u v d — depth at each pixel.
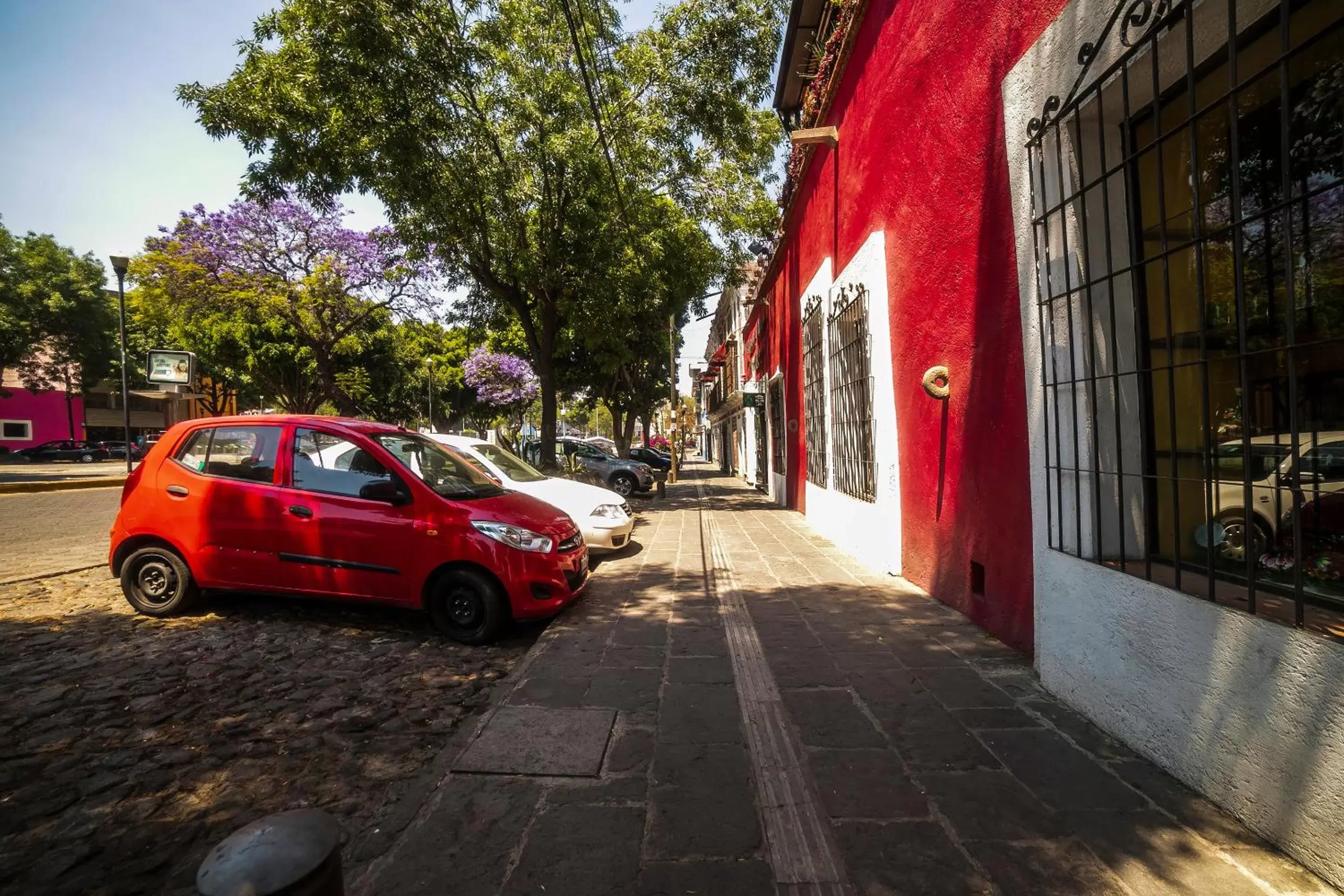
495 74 10.95
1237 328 2.83
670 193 13.30
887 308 6.98
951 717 3.42
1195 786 2.62
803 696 3.76
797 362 13.10
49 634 5.22
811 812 2.59
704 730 3.35
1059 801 2.62
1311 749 2.12
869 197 7.50
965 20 4.84
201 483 5.49
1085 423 3.47
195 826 2.72
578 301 12.19
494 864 2.31
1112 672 3.14
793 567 7.77
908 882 2.18
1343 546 2.42
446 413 43.12
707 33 11.31
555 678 4.10
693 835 2.46
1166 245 2.77
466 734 3.33
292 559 5.27
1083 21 3.31
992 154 4.47
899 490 6.91
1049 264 3.62
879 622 5.21
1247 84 2.28
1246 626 2.36
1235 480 2.84
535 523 5.38
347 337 22.97
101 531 10.88
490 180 10.91
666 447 56.78
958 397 5.18
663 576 7.29
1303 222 2.53
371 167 10.18
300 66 9.51
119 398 45.06
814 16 10.31
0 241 28.77
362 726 3.67
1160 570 3.09
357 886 2.20
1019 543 4.29
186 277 18.19
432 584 5.17
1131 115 3.32
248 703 3.96
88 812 2.81
